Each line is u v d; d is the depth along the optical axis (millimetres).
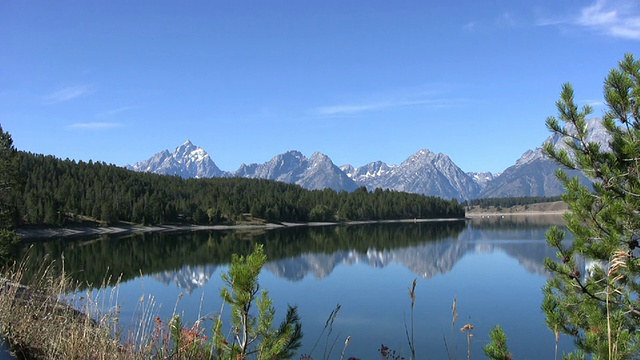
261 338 5539
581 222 7754
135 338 5984
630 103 7629
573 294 7492
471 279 39188
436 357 18438
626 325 6902
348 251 65812
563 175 7938
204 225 130000
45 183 120188
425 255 59312
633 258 6855
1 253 24562
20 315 6402
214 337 5535
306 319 25453
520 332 22188
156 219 121062
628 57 7867
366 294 33812
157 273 40844
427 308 28219
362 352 18953
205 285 34250
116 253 58250
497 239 82500
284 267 49469
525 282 36781
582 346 6863
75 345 5609
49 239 82375
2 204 32781
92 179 138750
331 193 179625
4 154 33094
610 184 7570
